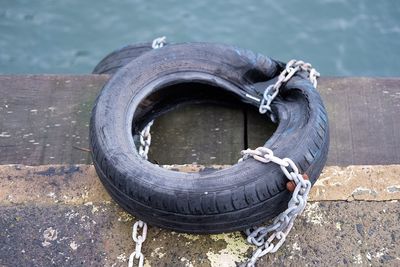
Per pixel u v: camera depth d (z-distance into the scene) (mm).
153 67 2586
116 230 2412
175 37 4215
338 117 2723
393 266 2336
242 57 2633
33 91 2811
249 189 2277
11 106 2779
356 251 2359
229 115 2725
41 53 4160
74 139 2705
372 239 2377
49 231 2416
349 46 4129
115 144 2400
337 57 4090
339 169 2488
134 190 2314
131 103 2525
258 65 2637
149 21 4297
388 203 2432
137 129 2621
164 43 2836
